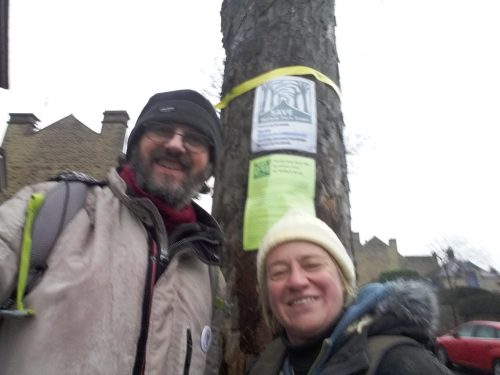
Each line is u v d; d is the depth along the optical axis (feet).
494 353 29.68
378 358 3.32
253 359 4.85
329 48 6.44
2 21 24.29
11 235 3.69
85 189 4.32
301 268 4.14
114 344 3.64
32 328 3.46
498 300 59.62
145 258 4.18
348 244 5.52
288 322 4.08
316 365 3.71
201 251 4.80
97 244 3.89
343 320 3.80
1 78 28.27
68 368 3.38
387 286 3.84
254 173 5.40
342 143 6.04
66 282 3.62
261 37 6.22
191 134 4.93
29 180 42.04
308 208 5.09
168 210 4.71
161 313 4.06
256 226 5.11
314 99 5.75
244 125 5.80
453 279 72.23
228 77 6.42
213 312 4.96
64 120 44.75
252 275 5.03
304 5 6.39
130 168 4.96
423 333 3.60
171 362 4.02
